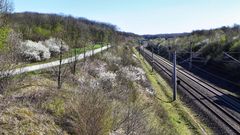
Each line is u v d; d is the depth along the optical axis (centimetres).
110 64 4019
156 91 4147
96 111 1136
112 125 1241
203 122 2784
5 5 1914
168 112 2980
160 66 7425
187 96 3909
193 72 6612
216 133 2480
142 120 1562
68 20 7288
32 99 1298
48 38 5175
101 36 8325
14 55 1494
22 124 1025
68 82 2075
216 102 3556
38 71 2348
